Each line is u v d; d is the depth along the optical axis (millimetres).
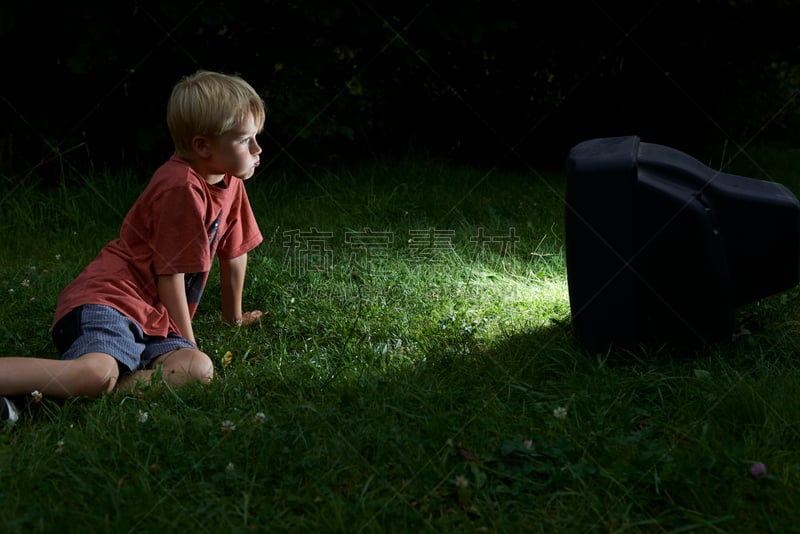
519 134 6977
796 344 2803
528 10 6320
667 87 7047
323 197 5152
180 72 5391
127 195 4926
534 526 1847
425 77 6621
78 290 2611
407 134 6609
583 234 2617
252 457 2121
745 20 6676
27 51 5223
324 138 5719
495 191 5508
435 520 1857
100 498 1920
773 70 8094
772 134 9078
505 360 2789
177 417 2314
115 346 2490
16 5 4738
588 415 2340
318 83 5754
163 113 5387
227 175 2875
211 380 2625
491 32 5680
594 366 2629
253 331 3264
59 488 1998
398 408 2346
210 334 3211
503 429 2252
